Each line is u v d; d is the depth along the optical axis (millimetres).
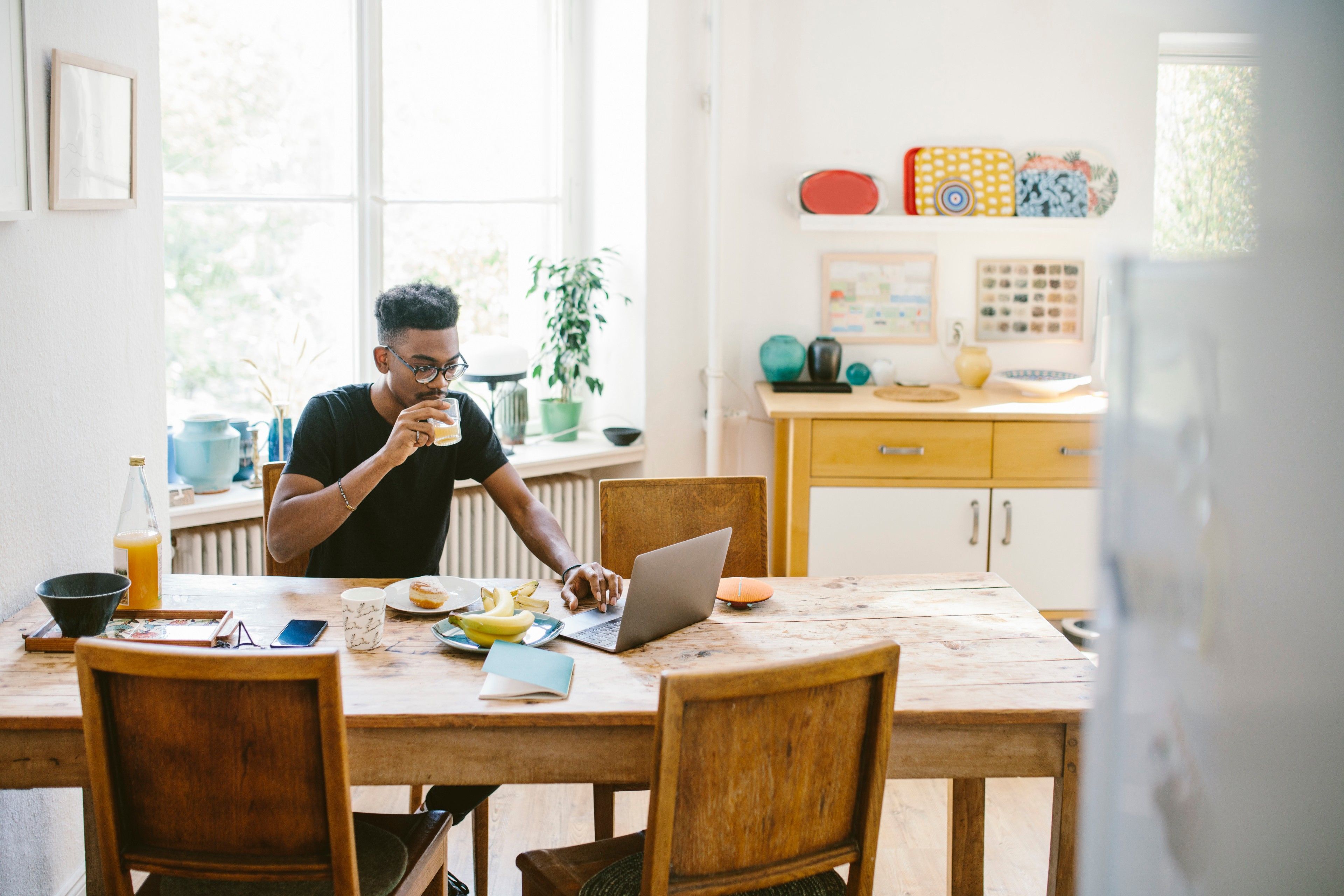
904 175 3811
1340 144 333
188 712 1238
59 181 1820
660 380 3744
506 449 3568
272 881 1404
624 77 3594
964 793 1791
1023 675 1630
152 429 2230
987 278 3893
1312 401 341
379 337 2127
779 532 3791
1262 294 349
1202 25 349
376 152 3330
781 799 1284
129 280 2113
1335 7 331
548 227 3752
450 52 3492
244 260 3164
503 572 3469
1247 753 362
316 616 1825
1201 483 370
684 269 3742
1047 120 3785
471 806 1913
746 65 3742
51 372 1854
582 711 1458
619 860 1590
